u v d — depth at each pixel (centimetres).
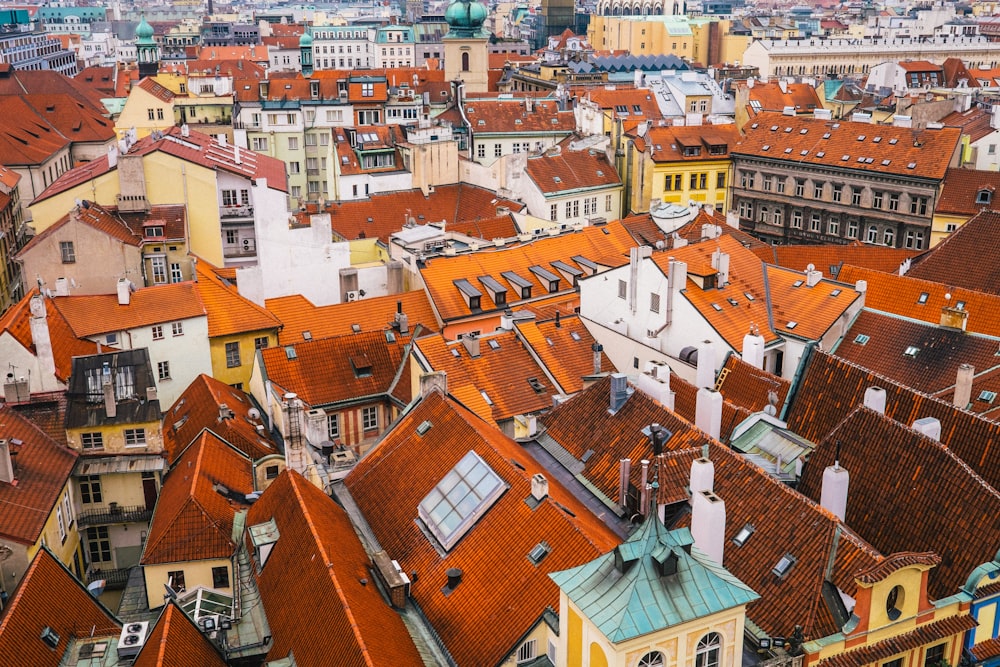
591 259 12225
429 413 6812
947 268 11206
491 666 5047
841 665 4659
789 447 6481
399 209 15325
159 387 9981
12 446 7400
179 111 19775
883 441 5875
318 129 19738
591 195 16575
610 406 6969
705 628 4434
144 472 7906
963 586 5047
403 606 5616
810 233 16075
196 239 12412
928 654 4916
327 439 7944
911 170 14438
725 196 17312
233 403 9006
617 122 17325
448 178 16312
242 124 19588
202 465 7412
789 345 9194
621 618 4306
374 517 6400
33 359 8844
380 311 10850
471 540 5744
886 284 10306
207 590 6781
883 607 4706
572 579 4666
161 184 12138
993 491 5284
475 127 19312
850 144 15500
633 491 6144
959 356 8362
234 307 10388
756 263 10244
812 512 5291
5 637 5203
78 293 11069
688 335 9275
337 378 9319
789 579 5119
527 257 11819
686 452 6078
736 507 5625
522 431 7356
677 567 4509
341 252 12675
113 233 11138
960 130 14375
